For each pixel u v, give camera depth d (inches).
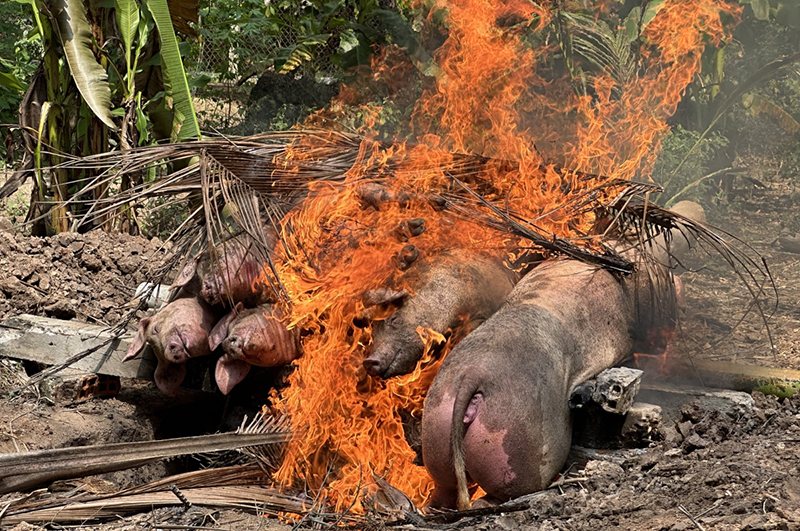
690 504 149.8
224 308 213.2
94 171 350.6
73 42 329.1
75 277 278.7
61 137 349.1
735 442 176.6
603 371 190.2
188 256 223.6
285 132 226.8
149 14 354.6
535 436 167.9
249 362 202.1
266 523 172.2
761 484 151.5
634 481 167.9
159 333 210.1
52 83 344.2
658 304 217.3
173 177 204.8
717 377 217.3
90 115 350.0
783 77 573.6
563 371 181.5
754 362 253.4
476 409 166.6
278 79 496.1
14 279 261.9
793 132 506.3
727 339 281.6
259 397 227.8
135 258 294.0
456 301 196.5
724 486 153.2
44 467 159.3
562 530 150.3
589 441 188.7
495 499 170.7
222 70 499.2
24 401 222.2
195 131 343.3
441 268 199.2
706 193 486.6
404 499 177.0
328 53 507.8
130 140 352.8
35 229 344.5
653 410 187.2
